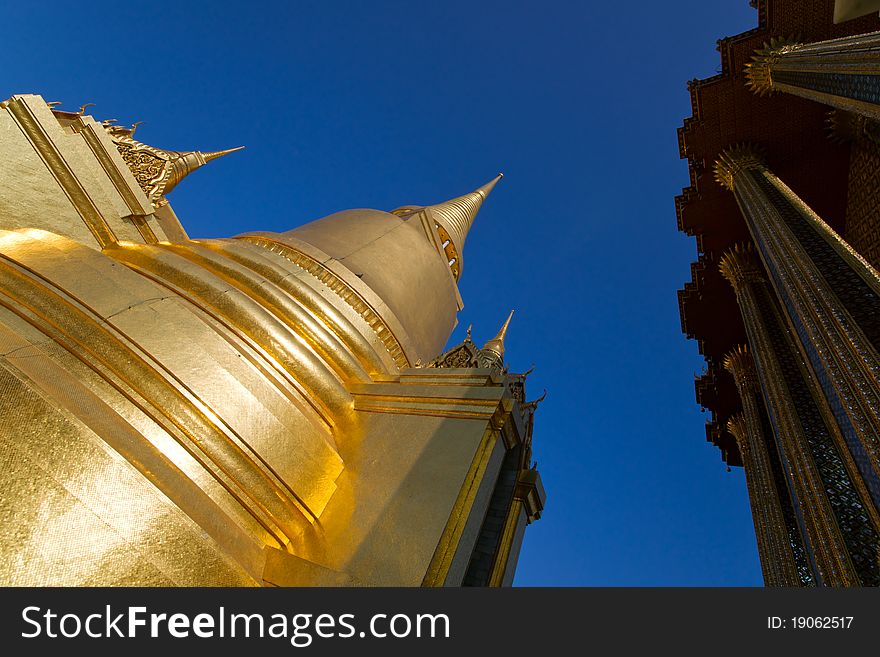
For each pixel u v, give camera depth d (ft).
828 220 55.06
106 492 14.74
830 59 32.07
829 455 32.22
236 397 22.20
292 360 26.84
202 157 47.42
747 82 50.37
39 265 22.75
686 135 55.77
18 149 33.04
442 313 49.26
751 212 43.01
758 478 49.47
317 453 23.49
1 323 17.65
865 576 25.53
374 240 43.75
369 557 20.02
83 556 13.84
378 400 28.45
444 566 18.94
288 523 21.85
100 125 39.40
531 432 30.09
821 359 24.95
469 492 21.68
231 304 27.37
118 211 36.24
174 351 22.02
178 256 30.66
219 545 17.11
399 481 23.22
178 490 17.61
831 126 50.47
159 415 20.58
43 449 14.17
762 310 47.65
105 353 20.80
